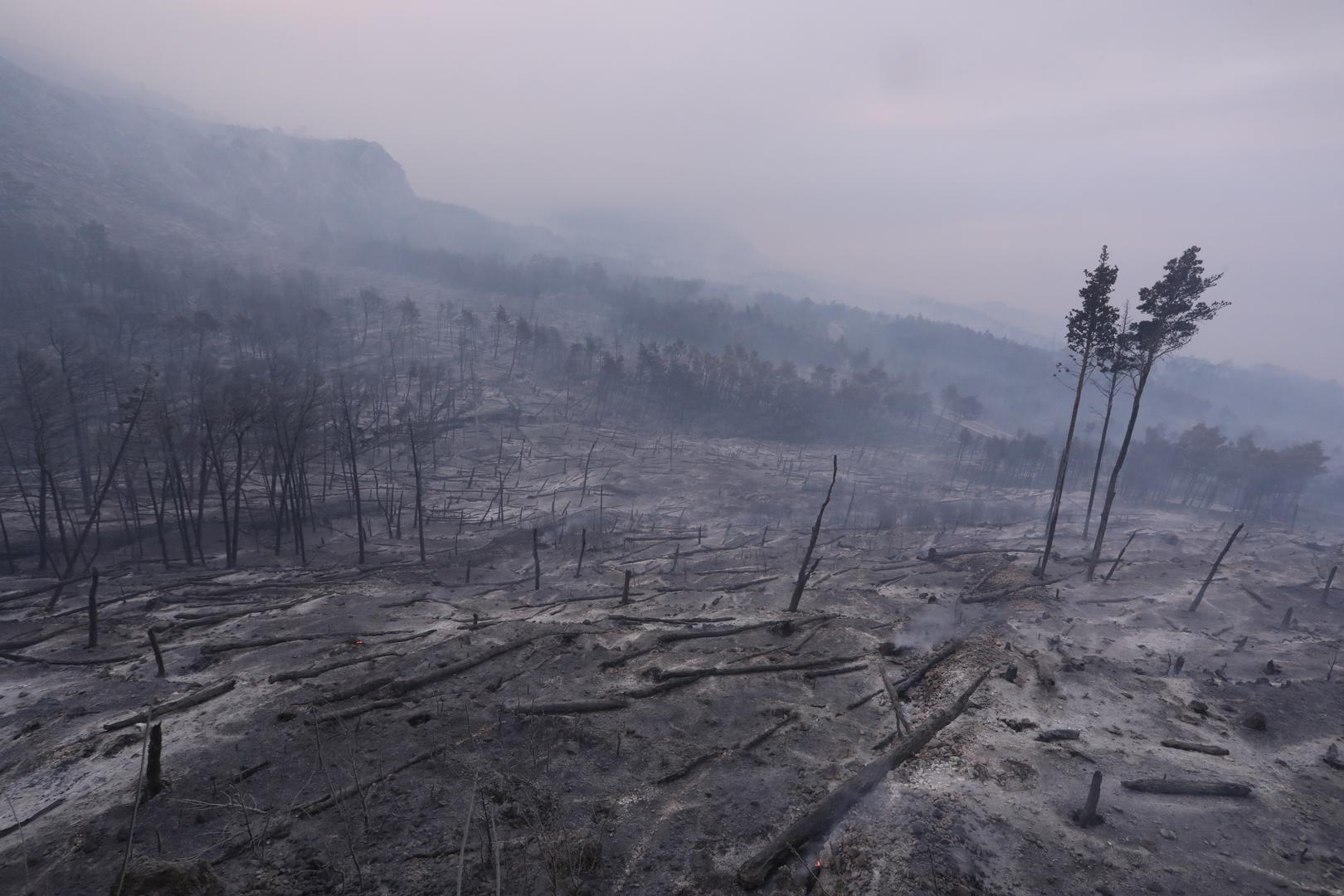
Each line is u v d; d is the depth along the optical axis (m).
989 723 17.33
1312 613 34.88
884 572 41.47
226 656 23.27
